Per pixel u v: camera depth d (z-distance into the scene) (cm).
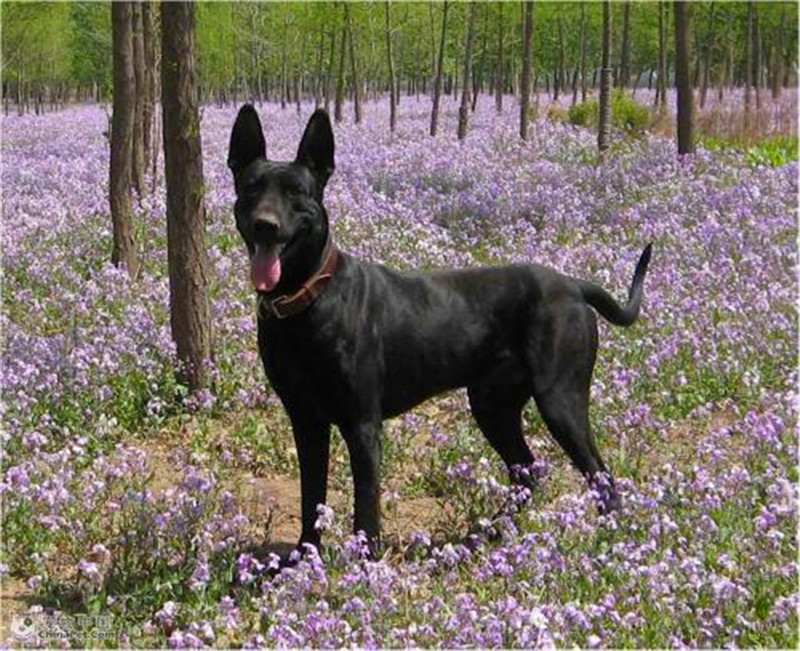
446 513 659
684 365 860
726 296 1026
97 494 627
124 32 1156
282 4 5125
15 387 778
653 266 1155
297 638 452
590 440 611
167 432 802
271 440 762
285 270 540
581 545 539
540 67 5941
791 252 1185
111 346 865
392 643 456
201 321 849
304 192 539
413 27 5219
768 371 855
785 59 6006
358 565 501
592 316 620
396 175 1794
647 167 1755
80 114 4872
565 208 1470
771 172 1634
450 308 591
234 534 579
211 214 1427
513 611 456
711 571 509
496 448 651
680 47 1864
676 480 604
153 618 506
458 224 1452
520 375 616
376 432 564
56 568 586
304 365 550
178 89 823
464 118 2683
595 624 468
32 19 4747
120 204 1189
